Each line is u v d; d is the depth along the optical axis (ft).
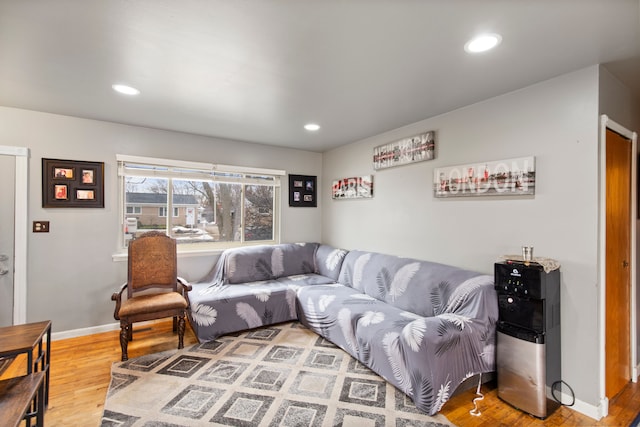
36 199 9.40
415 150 10.20
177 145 11.70
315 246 14.25
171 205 11.84
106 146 10.43
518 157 7.54
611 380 6.83
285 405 6.46
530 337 6.26
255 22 4.92
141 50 5.82
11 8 4.54
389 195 11.44
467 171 8.64
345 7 4.51
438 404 6.13
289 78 7.02
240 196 13.44
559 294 6.66
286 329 10.61
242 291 10.59
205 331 9.57
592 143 6.32
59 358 8.49
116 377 7.52
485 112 8.28
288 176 14.55
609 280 6.72
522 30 5.10
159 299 9.18
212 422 5.96
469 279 7.74
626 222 7.44
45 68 6.55
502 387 6.73
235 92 7.84
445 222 9.36
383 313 8.46
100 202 10.30
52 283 9.64
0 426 3.88
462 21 4.86
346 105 8.75
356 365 8.13
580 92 6.50
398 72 6.70
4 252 9.01
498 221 7.97
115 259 10.53
